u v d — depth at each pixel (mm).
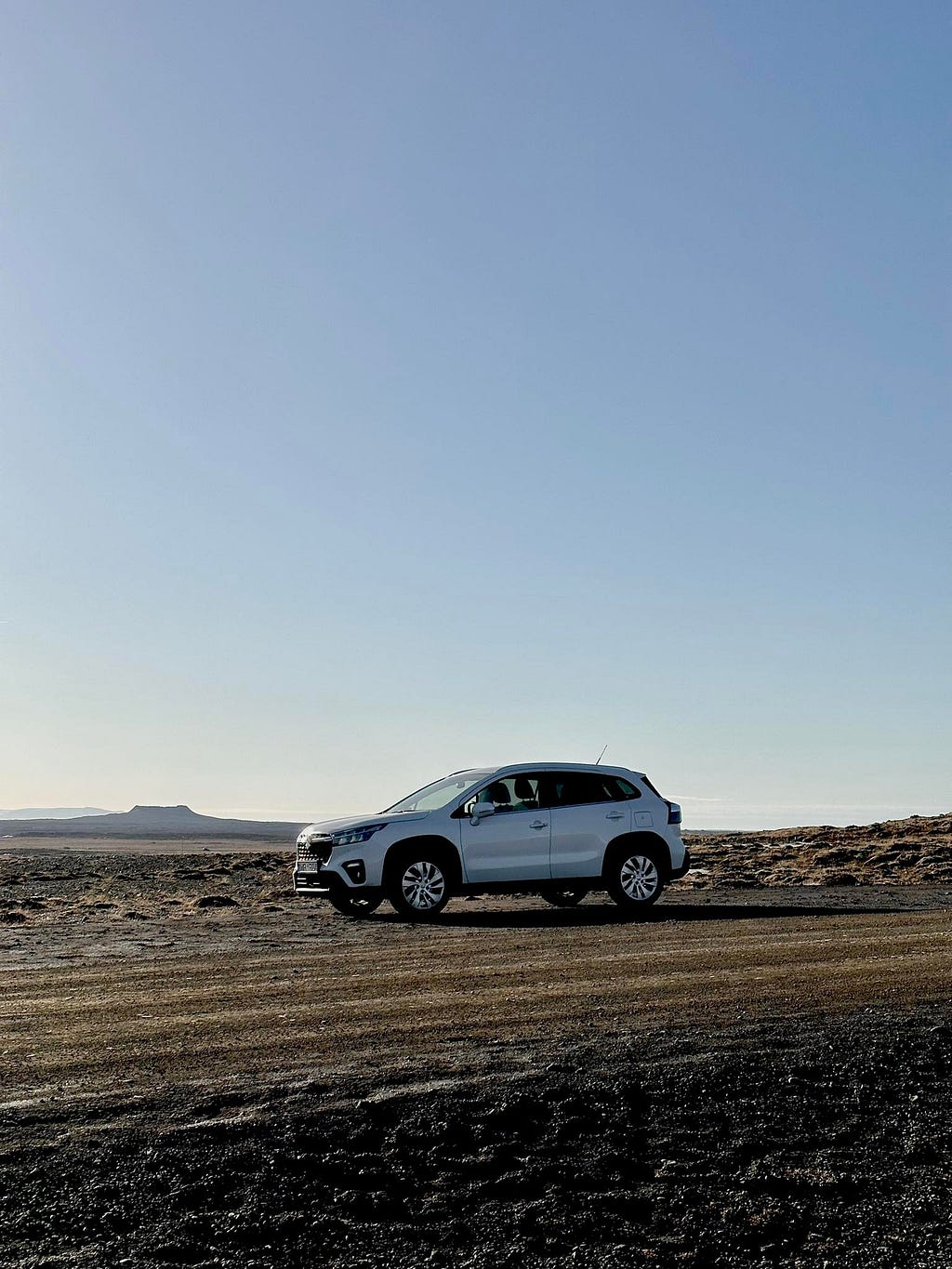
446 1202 6020
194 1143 6312
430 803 17875
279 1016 9078
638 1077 7527
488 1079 7363
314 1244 5594
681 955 12070
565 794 17906
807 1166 6633
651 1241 5824
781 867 29219
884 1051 8219
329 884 17266
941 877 25266
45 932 15672
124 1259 5352
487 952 12633
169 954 12930
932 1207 6273
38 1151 6164
